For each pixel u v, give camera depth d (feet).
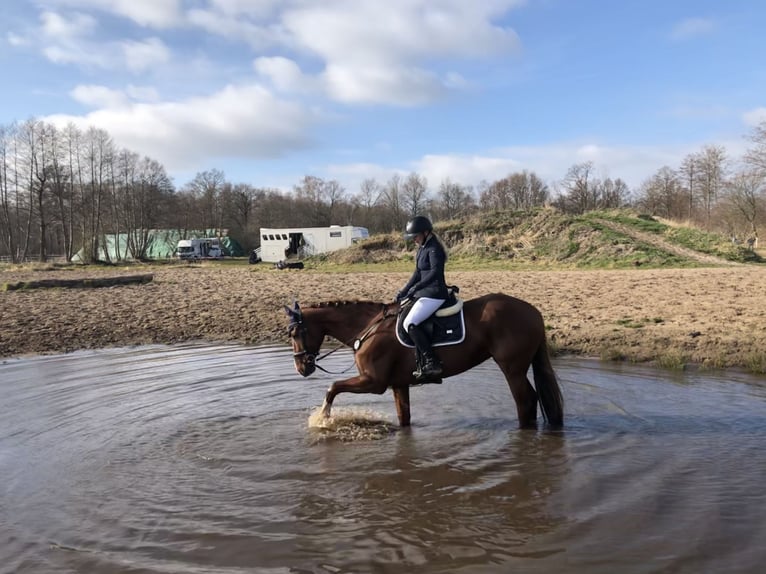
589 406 25.52
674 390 27.68
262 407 26.45
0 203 198.90
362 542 14.08
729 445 20.27
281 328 48.39
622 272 85.97
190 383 30.81
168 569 12.98
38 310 56.80
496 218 140.05
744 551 13.16
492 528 14.66
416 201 296.30
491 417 24.63
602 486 17.03
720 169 205.87
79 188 203.10
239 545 14.01
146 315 54.34
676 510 15.34
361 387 23.16
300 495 16.93
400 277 92.22
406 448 20.95
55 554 13.75
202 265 173.58
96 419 24.53
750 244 135.33
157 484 17.83
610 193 254.06
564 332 41.06
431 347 22.34
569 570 12.56
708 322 41.75
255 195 332.80
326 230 181.16
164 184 238.07
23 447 21.24
